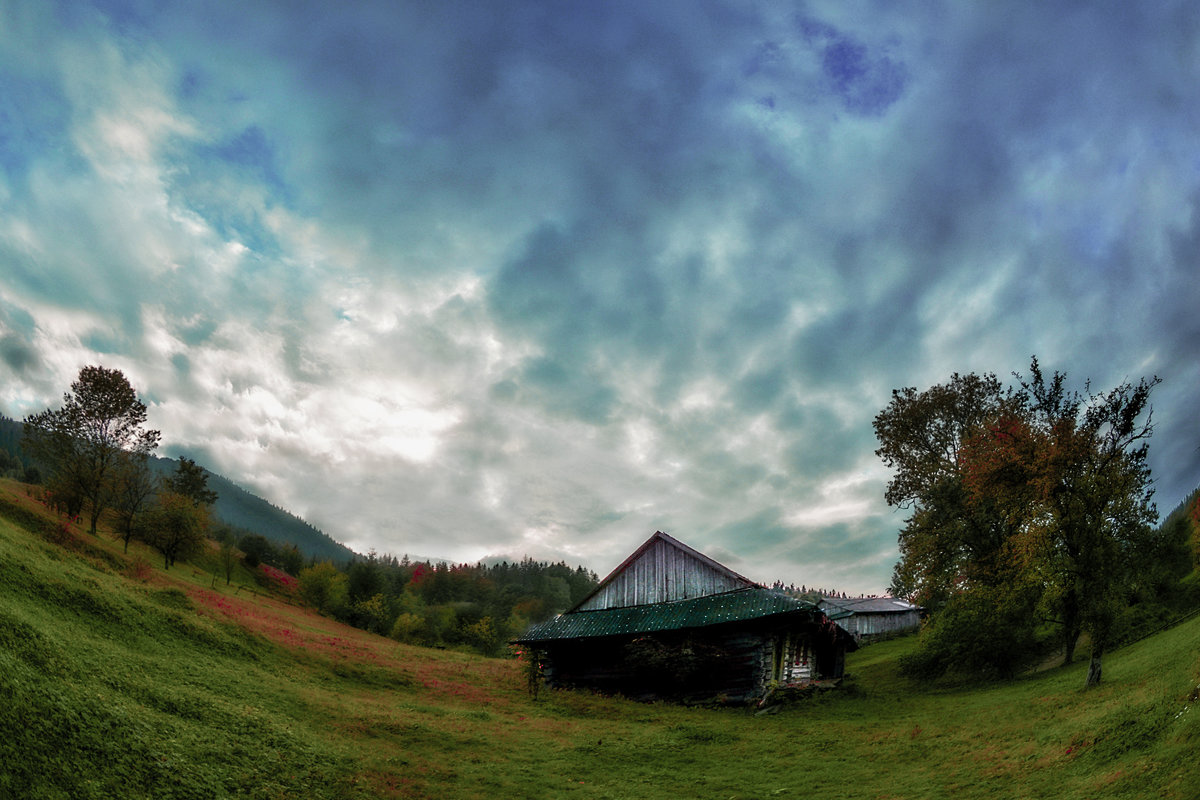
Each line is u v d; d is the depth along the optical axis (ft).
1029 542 75.97
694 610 105.81
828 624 101.86
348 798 42.11
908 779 47.88
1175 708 41.47
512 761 57.26
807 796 46.78
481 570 510.17
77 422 183.73
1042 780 39.99
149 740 38.04
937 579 121.08
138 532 200.23
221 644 80.94
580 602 124.47
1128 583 73.00
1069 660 95.50
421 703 85.25
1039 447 78.54
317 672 89.97
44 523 143.84
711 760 60.13
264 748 45.42
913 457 137.80
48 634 47.93
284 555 394.73
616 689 108.47
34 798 27.12
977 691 92.79
